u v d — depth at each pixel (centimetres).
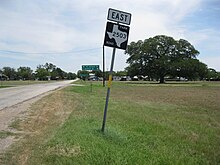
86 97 2402
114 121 1056
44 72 14850
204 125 1095
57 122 1070
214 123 1167
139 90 4184
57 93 2958
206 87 5659
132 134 840
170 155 645
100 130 828
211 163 630
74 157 590
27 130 903
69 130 846
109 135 780
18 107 1561
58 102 1911
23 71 14788
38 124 1020
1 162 568
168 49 8875
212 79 14312
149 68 8744
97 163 564
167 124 1068
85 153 613
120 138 762
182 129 988
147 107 1698
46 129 925
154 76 9006
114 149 651
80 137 739
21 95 2594
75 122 1010
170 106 1847
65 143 681
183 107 1802
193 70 8438
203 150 728
